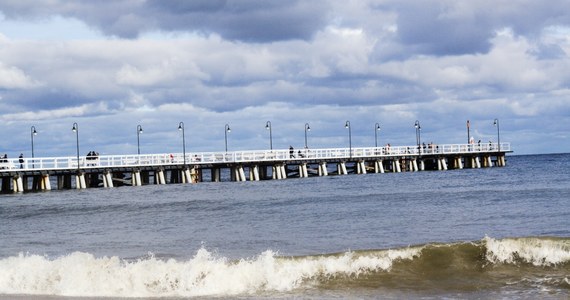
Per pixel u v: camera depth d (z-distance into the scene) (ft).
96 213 155.12
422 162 346.33
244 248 88.89
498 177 258.98
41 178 253.24
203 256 73.61
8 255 89.92
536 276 62.54
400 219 117.60
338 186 232.12
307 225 113.29
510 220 109.60
